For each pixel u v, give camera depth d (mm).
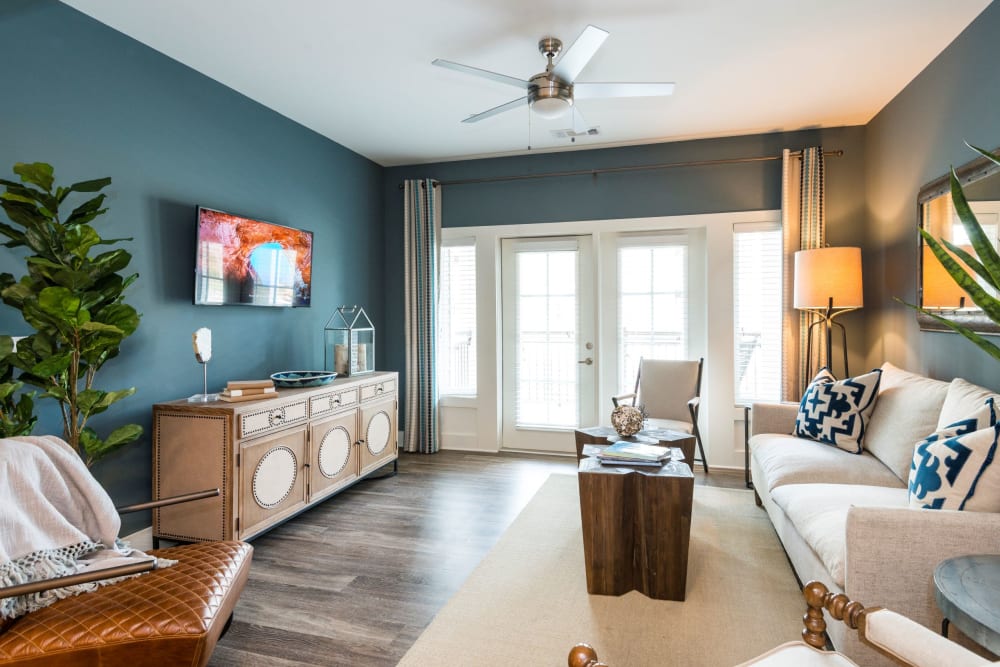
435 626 2123
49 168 1986
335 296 4434
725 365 4332
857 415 2926
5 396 1896
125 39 2729
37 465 1672
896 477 2514
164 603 1567
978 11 2537
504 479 4090
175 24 2639
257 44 2838
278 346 3775
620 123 4008
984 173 2477
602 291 4754
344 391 3572
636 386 4434
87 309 2146
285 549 2867
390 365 5188
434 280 4910
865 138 4066
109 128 2652
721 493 3711
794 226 4117
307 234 3918
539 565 2646
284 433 3010
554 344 4871
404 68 3113
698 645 1980
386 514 3373
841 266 3568
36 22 2352
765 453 3053
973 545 1567
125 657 1471
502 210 4867
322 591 2422
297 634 2092
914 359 3295
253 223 3426
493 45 2850
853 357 4109
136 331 2775
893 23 2645
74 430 2141
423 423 4918
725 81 3293
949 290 2812
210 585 1683
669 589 2299
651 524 2311
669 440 3057
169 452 2746
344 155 4566
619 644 1991
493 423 4918
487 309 4902
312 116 3869
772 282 4297
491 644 2004
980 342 1460
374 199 5031
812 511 2170
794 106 3709
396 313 5176
